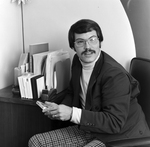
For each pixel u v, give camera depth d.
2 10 1.68
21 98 1.47
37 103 1.32
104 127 1.12
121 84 1.15
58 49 1.90
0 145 1.59
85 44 1.24
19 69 1.57
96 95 1.24
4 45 1.73
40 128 1.48
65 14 1.82
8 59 1.79
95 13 1.75
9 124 1.54
